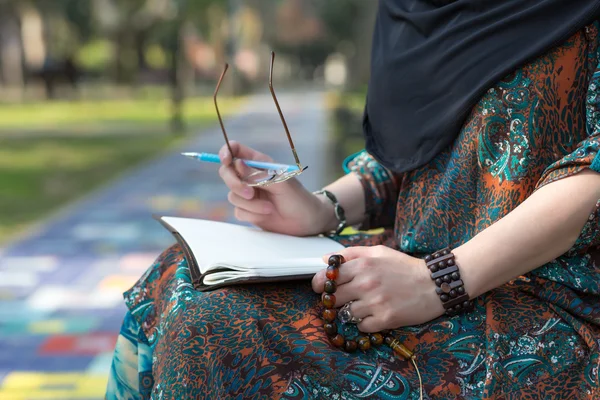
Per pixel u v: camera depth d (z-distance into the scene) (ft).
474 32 4.43
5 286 15.42
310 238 5.32
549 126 4.31
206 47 143.02
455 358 3.92
